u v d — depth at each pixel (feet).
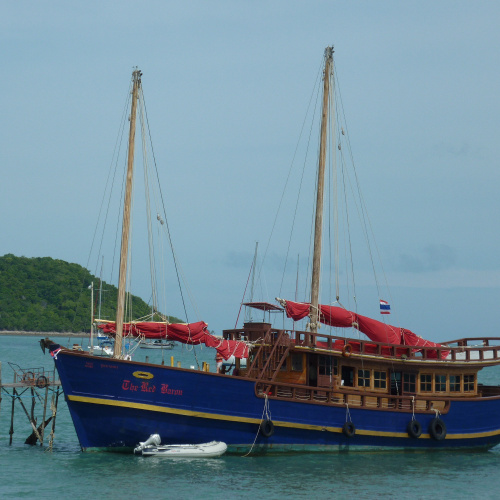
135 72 175.63
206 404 157.79
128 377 153.28
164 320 175.63
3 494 129.70
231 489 135.44
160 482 138.31
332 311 181.27
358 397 173.99
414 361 177.37
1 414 236.63
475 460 174.60
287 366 173.88
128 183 172.55
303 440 166.50
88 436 155.12
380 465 161.89
